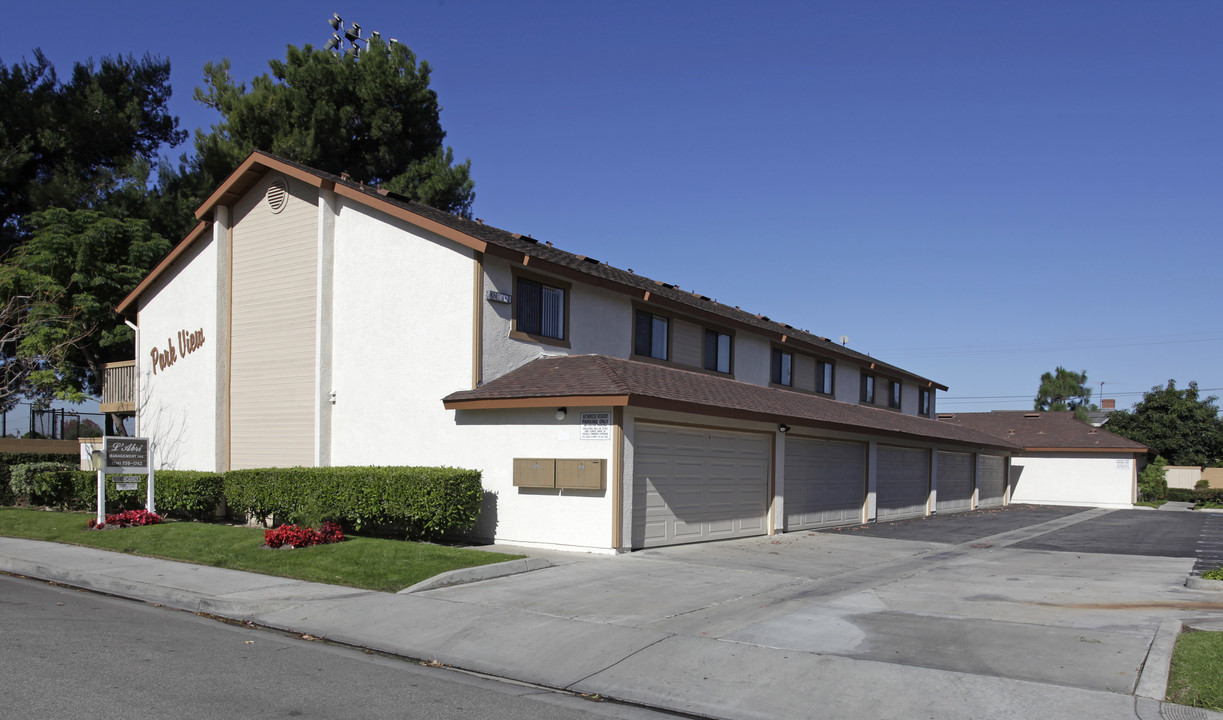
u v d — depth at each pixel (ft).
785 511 64.80
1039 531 75.31
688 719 22.41
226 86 115.24
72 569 41.93
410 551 43.96
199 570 41.81
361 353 57.98
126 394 77.82
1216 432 166.40
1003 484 125.08
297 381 61.67
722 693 23.72
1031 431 140.26
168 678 23.85
